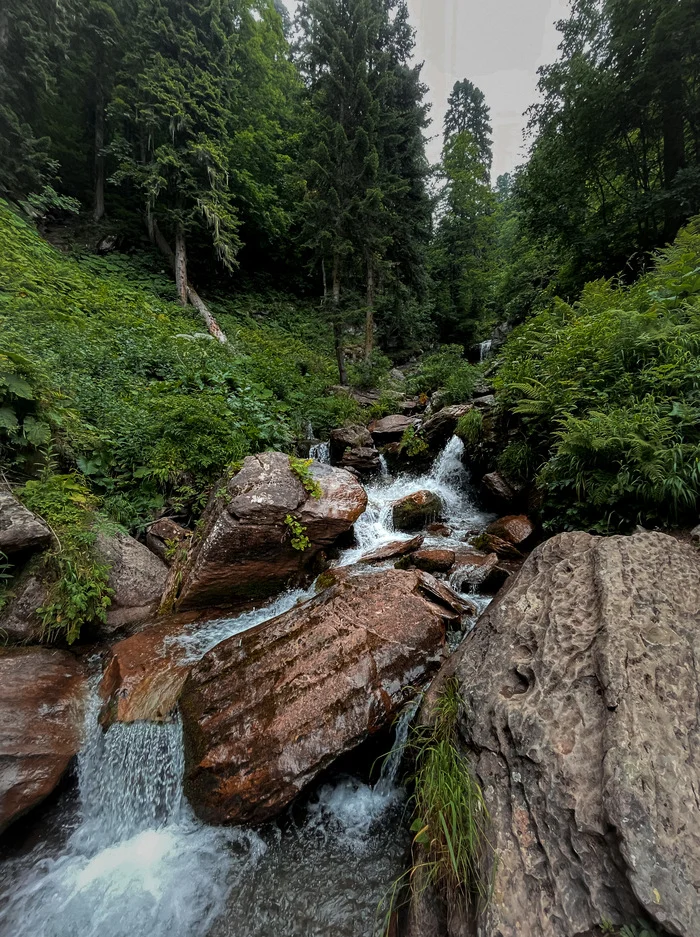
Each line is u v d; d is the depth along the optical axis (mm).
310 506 5113
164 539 4996
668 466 3398
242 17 17031
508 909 1515
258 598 4648
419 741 2486
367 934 2068
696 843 1396
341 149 11461
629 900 1386
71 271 10766
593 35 10258
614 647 2074
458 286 23125
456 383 10898
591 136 10641
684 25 8219
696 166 8820
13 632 3492
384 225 12883
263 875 2371
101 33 13531
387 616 3512
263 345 13750
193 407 5957
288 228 19625
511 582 3213
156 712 3064
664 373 3922
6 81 11031
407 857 2385
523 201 12547
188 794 2674
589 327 5094
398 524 6617
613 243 10359
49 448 4359
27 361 4234
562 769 1773
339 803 2691
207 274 17859
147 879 2377
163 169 13883
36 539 3688
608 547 2822
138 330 8805
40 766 2654
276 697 2930
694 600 2342
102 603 3932
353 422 10867
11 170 11430
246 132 16406
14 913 2223
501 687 2316
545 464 4785
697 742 1683
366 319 13797
